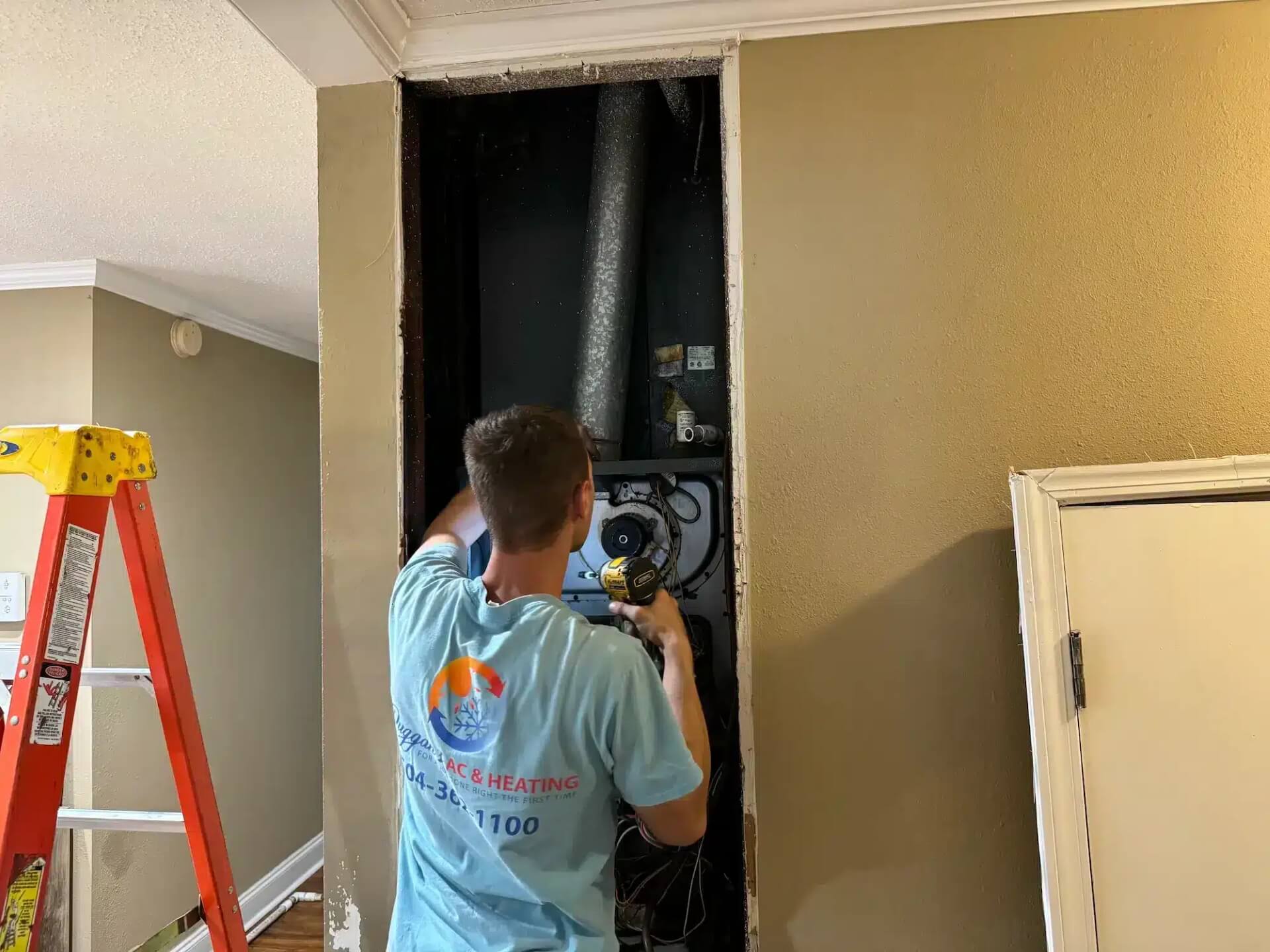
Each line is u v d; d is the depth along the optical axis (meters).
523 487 0.84
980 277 1.04
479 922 0.81
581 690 0.78
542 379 1.49
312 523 3.34
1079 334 1.03
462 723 0.81
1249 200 1.01
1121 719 0.90
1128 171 1.03
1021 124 1.04
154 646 1.16
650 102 1.42
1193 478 0.91
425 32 1.12
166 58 1.22
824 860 1.03
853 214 1.06
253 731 2.84
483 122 1.50
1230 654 0.88
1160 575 0.90
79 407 2.18
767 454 1.06
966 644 1.02
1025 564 0.92
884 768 1.02
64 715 0.99
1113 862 0.89
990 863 1.01
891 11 1.05
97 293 2.21
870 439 1.04
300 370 3.29
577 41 1.10
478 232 1.52
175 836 2.43
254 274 2.32
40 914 0.95
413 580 0.93
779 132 1.07
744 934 1.09
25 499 2.13
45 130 1.44
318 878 3.11
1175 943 0.88
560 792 0.79
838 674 1.03
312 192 1.73
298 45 1.05
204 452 2.65
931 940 1.01
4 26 1.12
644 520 1.29
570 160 1.51
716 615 1.29
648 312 1.48
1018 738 1.01
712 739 1.28
